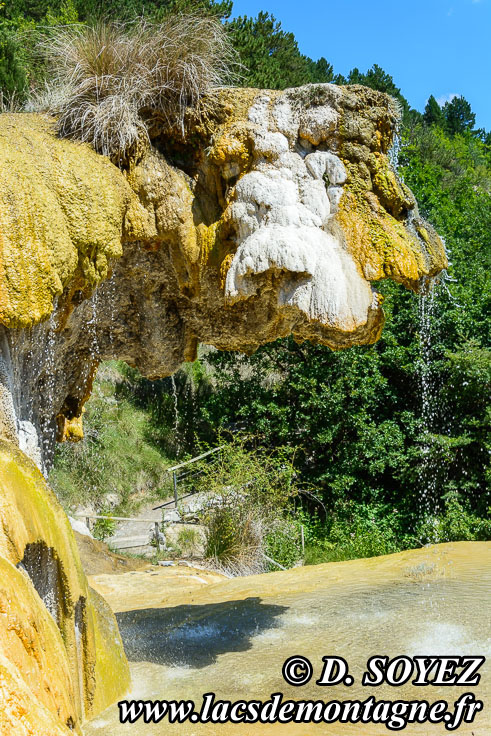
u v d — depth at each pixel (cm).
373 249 435
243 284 446
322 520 1474
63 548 376
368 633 575
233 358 1708
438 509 1379
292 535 1231
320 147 453
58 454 1473
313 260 435
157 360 550
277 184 447
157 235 466
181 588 833
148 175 460
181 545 1221
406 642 546
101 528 1271
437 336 1512
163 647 566
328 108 448
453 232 1981
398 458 1430
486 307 1546
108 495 1476
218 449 1400
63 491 1412
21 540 339
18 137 415
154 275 508
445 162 3406
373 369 1488
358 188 445
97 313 521
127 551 1196
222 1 1681
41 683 311
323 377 1520
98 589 827
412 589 710
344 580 778
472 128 5794
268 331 520
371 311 436
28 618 311
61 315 444
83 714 396
